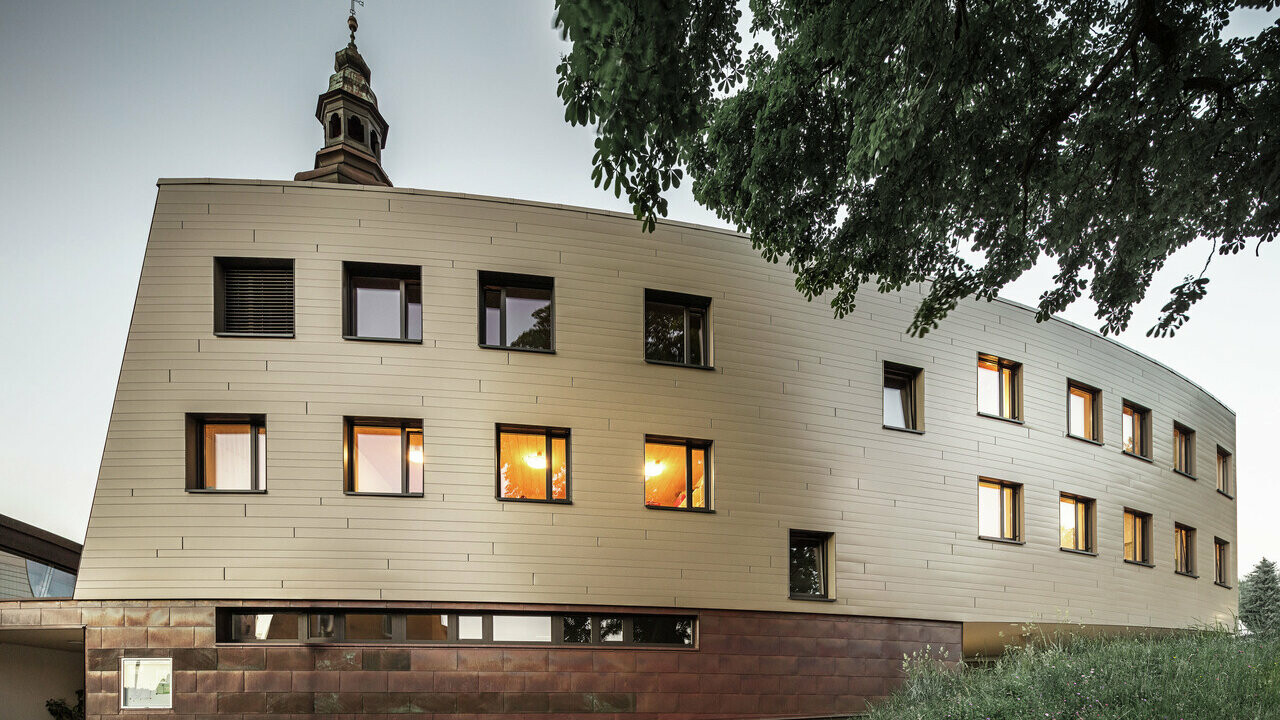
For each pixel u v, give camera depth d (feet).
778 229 38.55
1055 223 37.55
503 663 44.47
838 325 54.70
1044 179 35.47
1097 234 37.32
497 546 45.83
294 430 45.11
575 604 46.14
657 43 22.77
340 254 47.09
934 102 29.94
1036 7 30.78
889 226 36.81
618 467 48.42
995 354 60.18
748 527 49.90
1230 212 33.78
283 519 44.11
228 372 45.27
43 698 54.80
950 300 41.52
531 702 44.34
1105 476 64.85
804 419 52.65
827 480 52.39
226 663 42.47
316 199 47.34
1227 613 78.43
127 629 42.47
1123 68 32.32
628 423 49.08
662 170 25.70
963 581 55.11
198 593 42.98
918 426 56.59
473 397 47.14
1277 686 31.60
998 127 33.19
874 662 50.96
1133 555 67.21
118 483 43.73
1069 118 34.27
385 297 48.44
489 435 46.88
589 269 50.11
